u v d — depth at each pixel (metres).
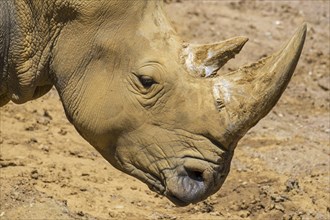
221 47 9.88
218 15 23.11
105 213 13.80
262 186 14.94
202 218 14.03
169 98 9.79
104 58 9.95
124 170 10.18
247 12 23.66
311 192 14.92
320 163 16.16
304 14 23.94
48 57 10.20
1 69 10.44
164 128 9.85
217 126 9.66
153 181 10.04
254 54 21.14
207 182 9.79
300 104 19.19
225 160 9.81
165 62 9.80
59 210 13.18
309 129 17.89
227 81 9.70
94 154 15.94
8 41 10.26
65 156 15.67
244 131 9.64
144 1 9.87
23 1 10.15
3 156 15.19
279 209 14.31
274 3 24.47
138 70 9.84
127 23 9.85
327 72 20.73
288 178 15.47
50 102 17.89
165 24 9.95
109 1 9.81
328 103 19.38
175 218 13.89
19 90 10.48
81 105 10.09
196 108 9.72
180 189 9.84
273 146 16.83
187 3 23.70
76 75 10.07
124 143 10.05
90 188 14.56
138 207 14.20
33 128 16.56
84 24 9.92
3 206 13.13
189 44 9.98
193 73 9.82
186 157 9.80
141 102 9.87
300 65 20.91
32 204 13.22
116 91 9.94
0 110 17.09
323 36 22.69
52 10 10.00
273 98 9.50
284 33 22.55
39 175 14.66
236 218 14.16
